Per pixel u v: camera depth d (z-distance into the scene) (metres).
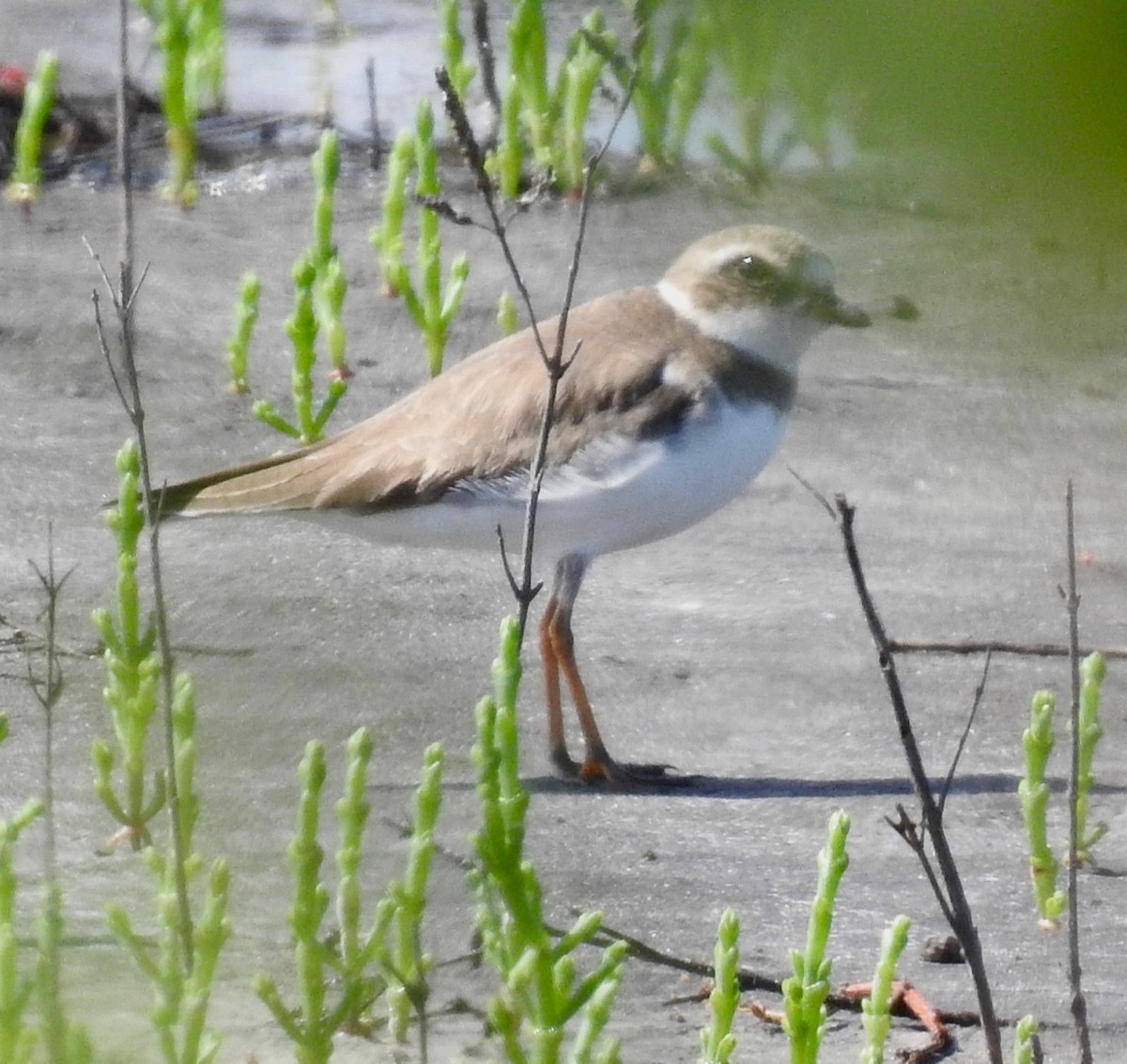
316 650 9.87
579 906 7.15
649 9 6.42
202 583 10.59
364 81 20.72
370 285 15.70
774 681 9.82
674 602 10.88
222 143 18.62
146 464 5.71
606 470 9.09
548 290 15.69
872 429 13.63
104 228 16.55
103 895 6.78
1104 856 7.82
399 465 9.33
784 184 17.75
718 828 8.05
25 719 8.59
